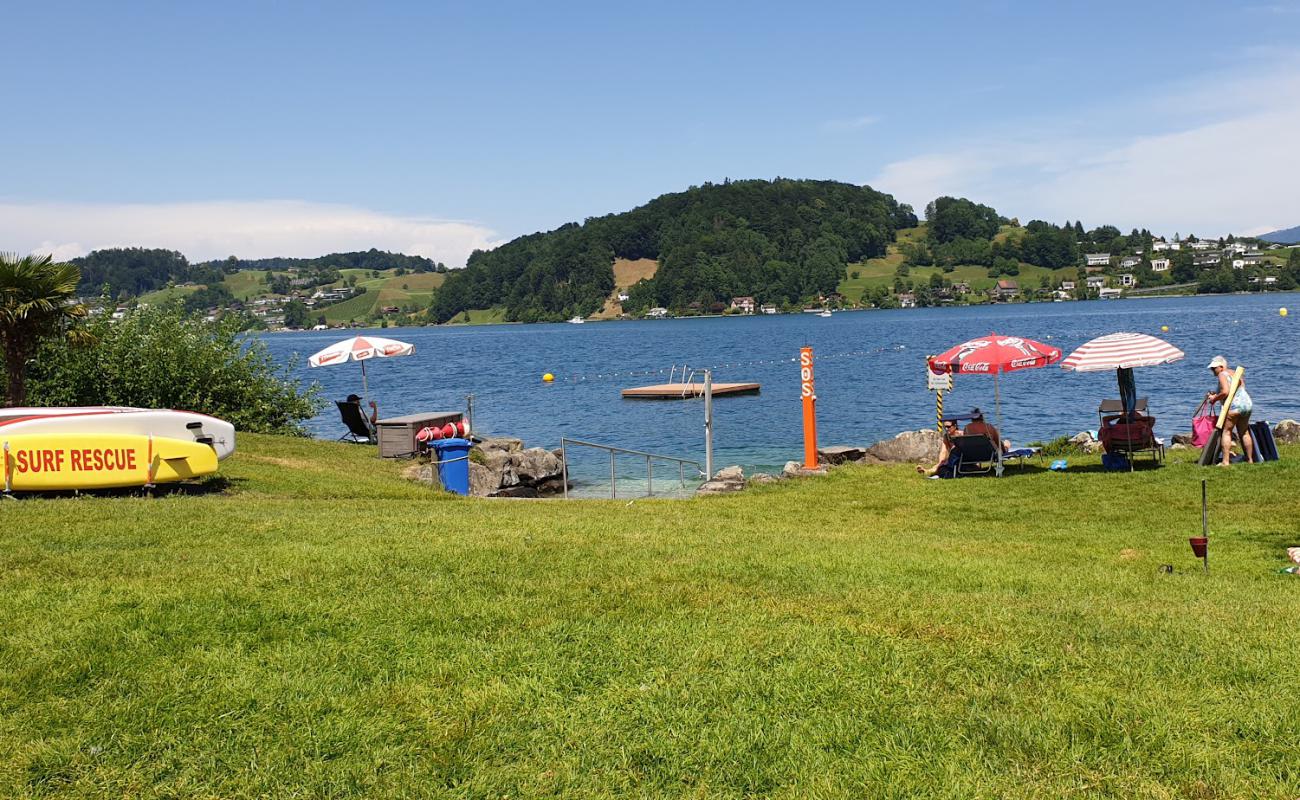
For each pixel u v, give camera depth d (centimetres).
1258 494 1490
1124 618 767
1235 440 1892
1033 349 1883
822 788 497
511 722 571
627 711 584
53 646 664
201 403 2686
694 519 1392
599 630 720
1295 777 498
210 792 497
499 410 4506
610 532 1150
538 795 499
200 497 1444
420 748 542
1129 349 1780
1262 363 5419
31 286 1897
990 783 498
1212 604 833
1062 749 533
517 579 863
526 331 19912
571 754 536
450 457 1945
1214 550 1136
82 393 2548
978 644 690
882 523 1424
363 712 580
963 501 1620
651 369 7125
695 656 666
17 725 556
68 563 892
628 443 3180
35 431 1377
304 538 1049
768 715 577
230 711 579
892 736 550
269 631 709
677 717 574
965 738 549
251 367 2889
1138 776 505
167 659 650
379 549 972
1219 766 512
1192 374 4922
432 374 7556
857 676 631
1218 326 9869
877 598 820
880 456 2280
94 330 2164
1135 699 591
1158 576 974
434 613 754
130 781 504
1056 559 1073
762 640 698
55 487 1389
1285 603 839
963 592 866
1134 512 1428
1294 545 1155
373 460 2228
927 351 7775
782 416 3812
